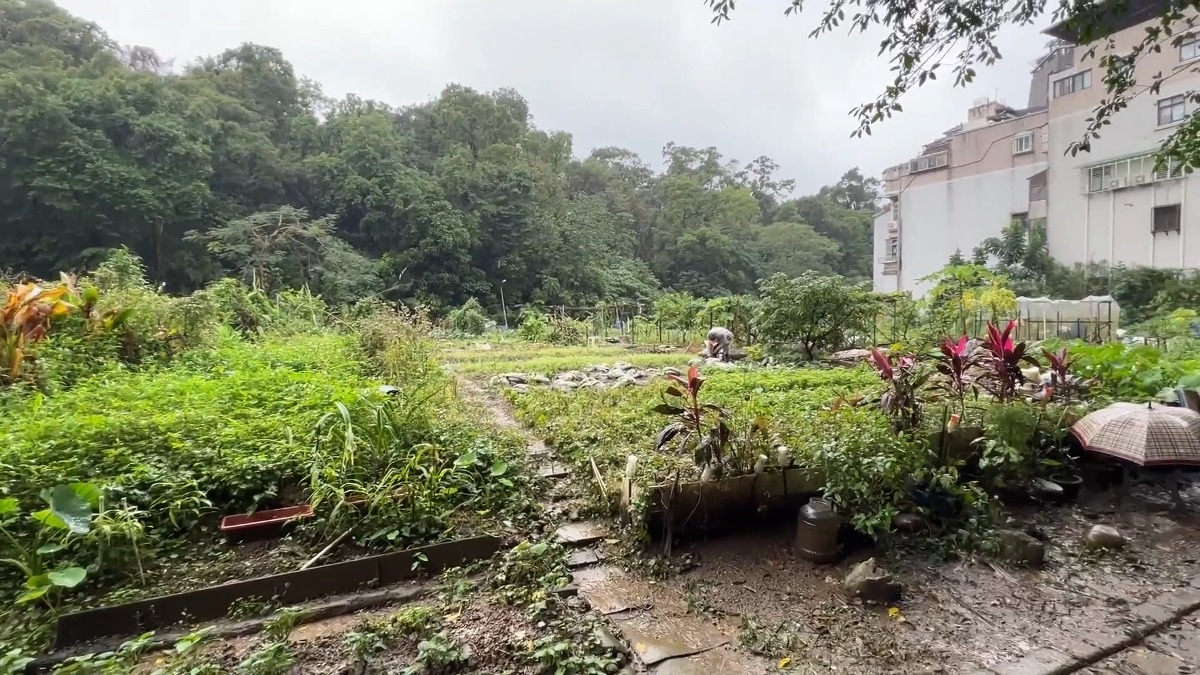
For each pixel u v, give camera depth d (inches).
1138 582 107.9
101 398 160.9
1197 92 163.9
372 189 1010.1
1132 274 638.5
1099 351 206.2
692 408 131.2
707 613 96.1
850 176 2293.3
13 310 176.4
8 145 696.4
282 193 1002.7
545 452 166.6
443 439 146.0
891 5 142.8
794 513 131.6
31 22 863.1
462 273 1050.1
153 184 768.3
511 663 81.7
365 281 877.8
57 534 99.8
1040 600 101.5
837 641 88.7
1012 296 389.7
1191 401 177.8
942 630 92.2
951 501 126.0
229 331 297.4
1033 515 138.9
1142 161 664.4
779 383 243.9
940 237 936.9
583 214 1346.0
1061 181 761.0
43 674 79.9
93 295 219.0
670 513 117.3
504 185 1164.5
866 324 362.6
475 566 108.7
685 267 1562.5
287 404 167.5
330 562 106.0
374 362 247.1
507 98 1507.1
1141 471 150.6
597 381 275.1
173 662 79.8
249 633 89.4
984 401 174.6
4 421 137.6
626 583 105.5
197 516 115.2
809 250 1701.5
